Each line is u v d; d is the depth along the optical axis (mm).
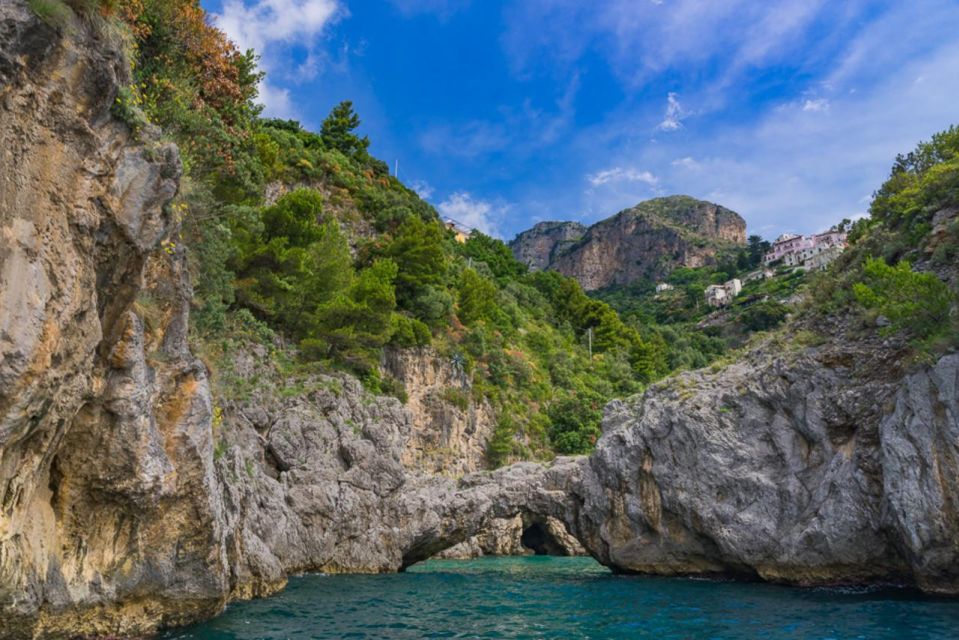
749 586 26391
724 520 28078
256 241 40812
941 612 18422
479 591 25828
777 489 27016
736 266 174625
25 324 8742
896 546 22781
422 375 58500
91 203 10391
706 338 114188
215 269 26016
